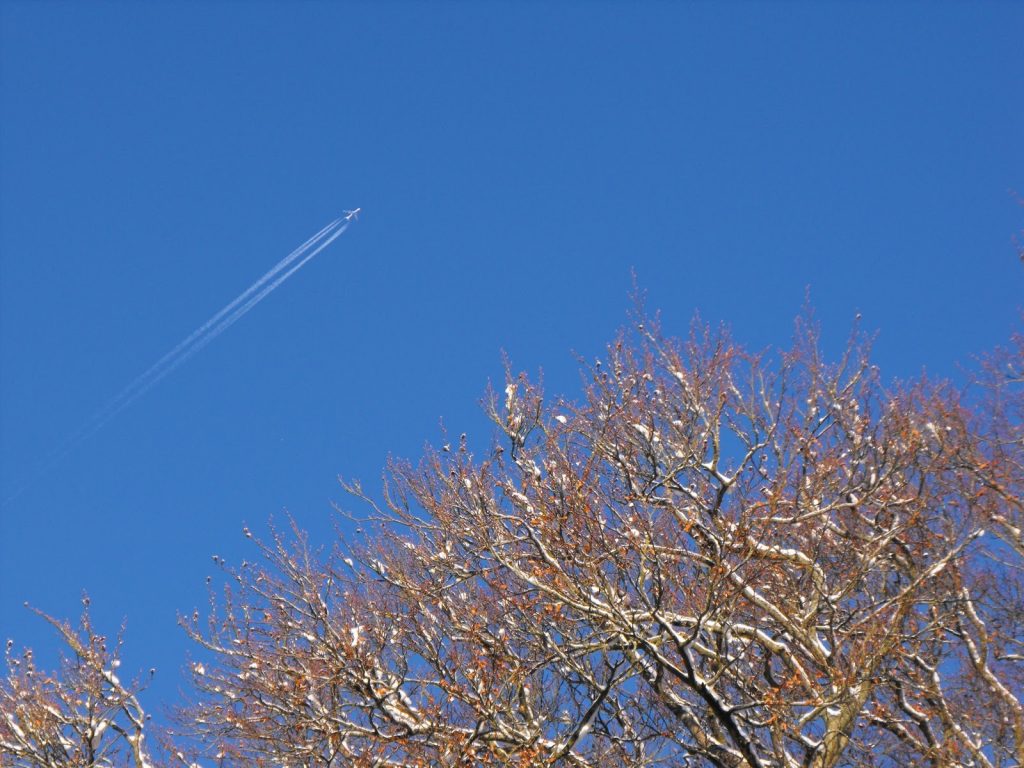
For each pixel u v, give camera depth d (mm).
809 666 21766
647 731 22609
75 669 21109
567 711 22562
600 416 23172
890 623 21406
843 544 23094
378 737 20094
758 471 22938
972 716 22922
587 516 20859
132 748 20625
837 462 23094
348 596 22312
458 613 22500
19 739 20359
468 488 22578
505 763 19906
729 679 22562
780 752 19484
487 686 20312
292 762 20672
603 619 20609
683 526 21250
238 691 21812
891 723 22031
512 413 22609
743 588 20266
